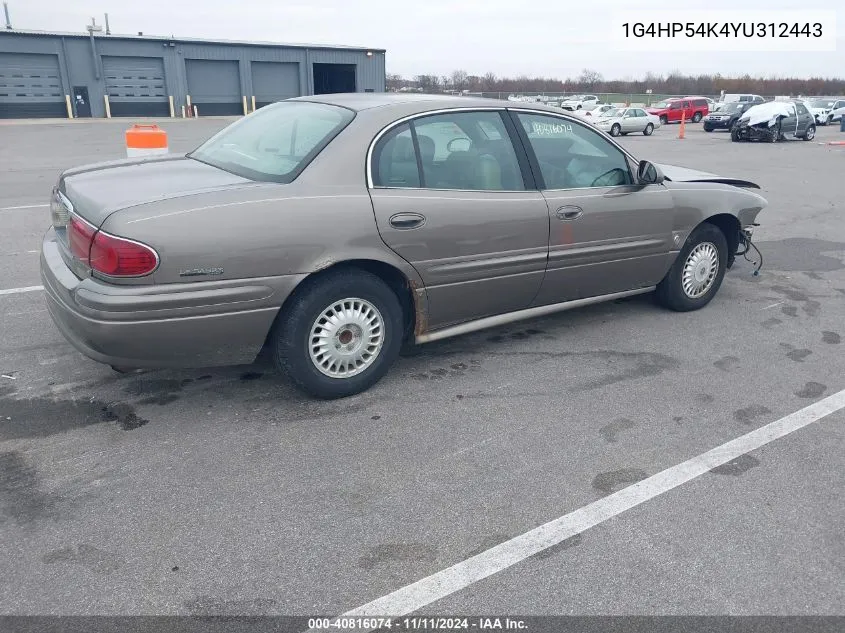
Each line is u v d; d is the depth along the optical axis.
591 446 3.45
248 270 3.29
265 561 2.58
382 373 3.98
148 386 3.98
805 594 2.47
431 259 3.85
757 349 4.79
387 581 2.49
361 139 3.65
